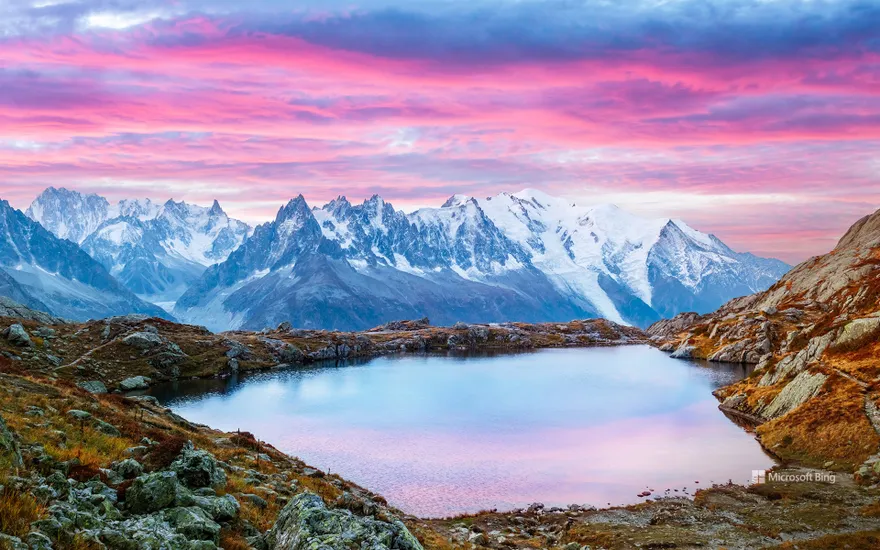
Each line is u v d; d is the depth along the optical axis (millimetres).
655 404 136250
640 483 78438
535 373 191875
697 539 55469
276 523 31375
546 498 73438
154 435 51250
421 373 193000
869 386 92625
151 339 174375
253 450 63812
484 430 111188
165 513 28891
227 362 189625
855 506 62469
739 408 124062
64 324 191125
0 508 22844
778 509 63531
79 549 22500
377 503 58656
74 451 37000
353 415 125000
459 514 67500
